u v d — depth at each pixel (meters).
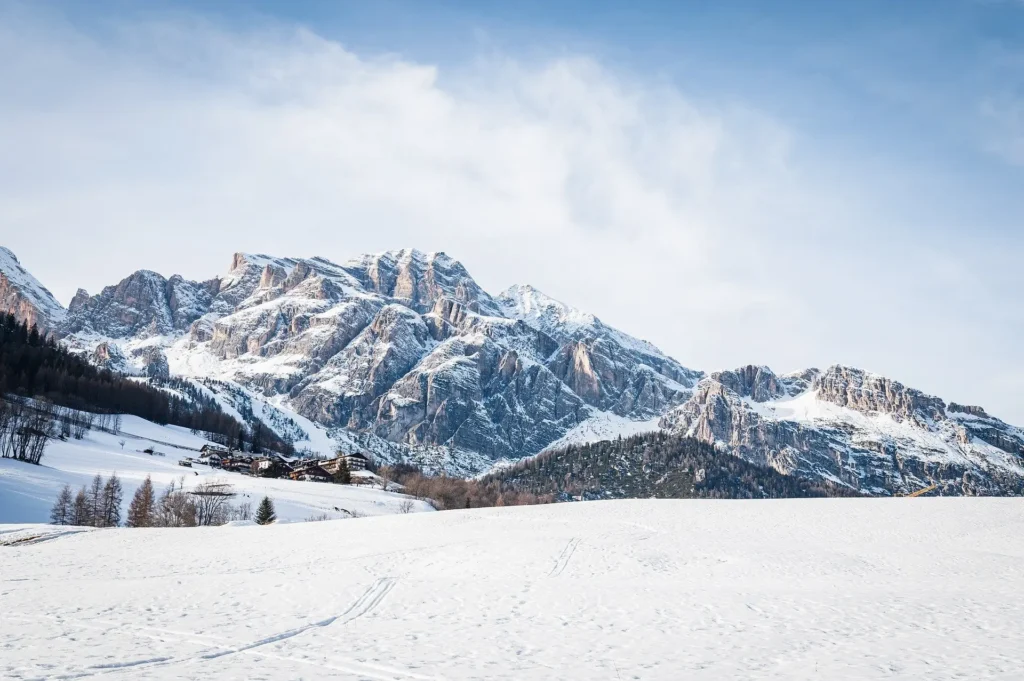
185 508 134.88
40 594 41.59
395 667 25.89
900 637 30.70
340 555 58.88
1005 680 23.64
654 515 85.62
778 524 77.12
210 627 32.78
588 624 33.97
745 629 32.75
